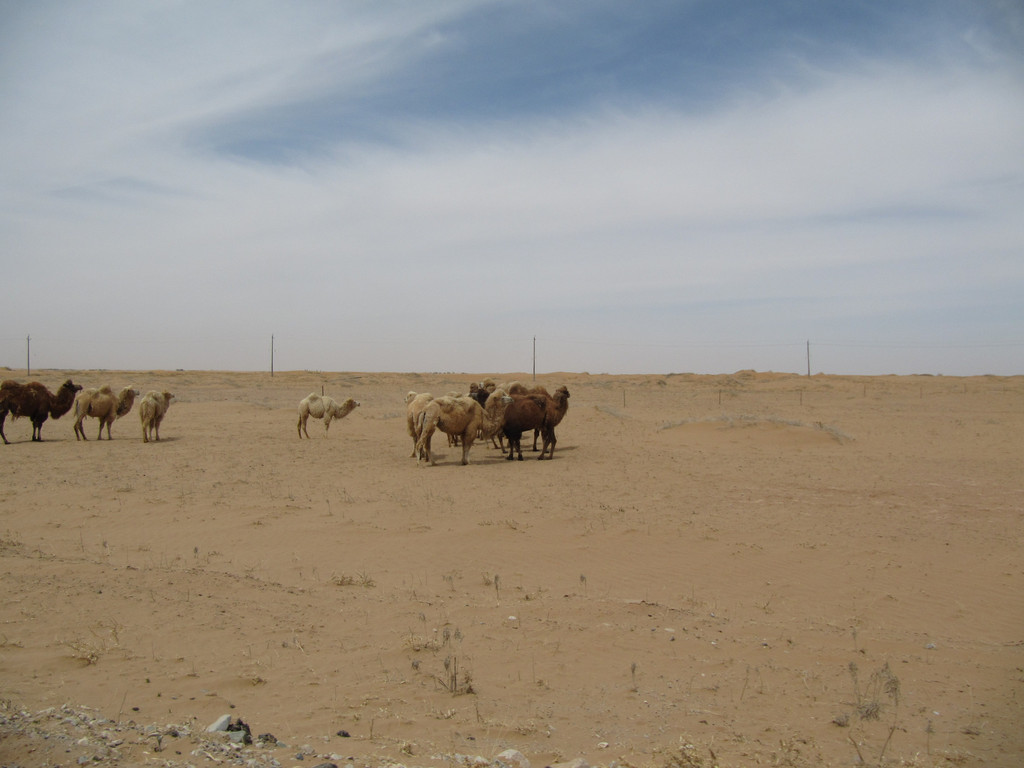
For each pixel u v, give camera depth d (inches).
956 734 231.0
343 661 275.7
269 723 218.4
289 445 968.3
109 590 340.2
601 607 356.8
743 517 576.4
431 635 308.7
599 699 251.9
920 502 645.9
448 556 453.1
